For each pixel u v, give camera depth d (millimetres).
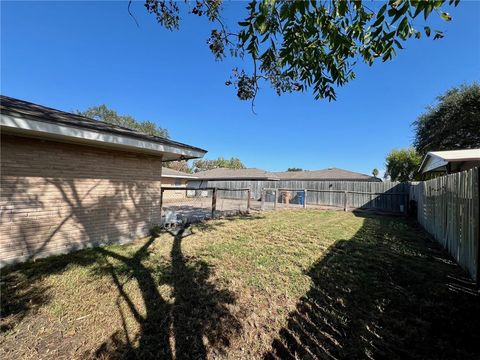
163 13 3400
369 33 1807
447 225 4656
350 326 2229
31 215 4004
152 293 2820
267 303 2629
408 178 21016
